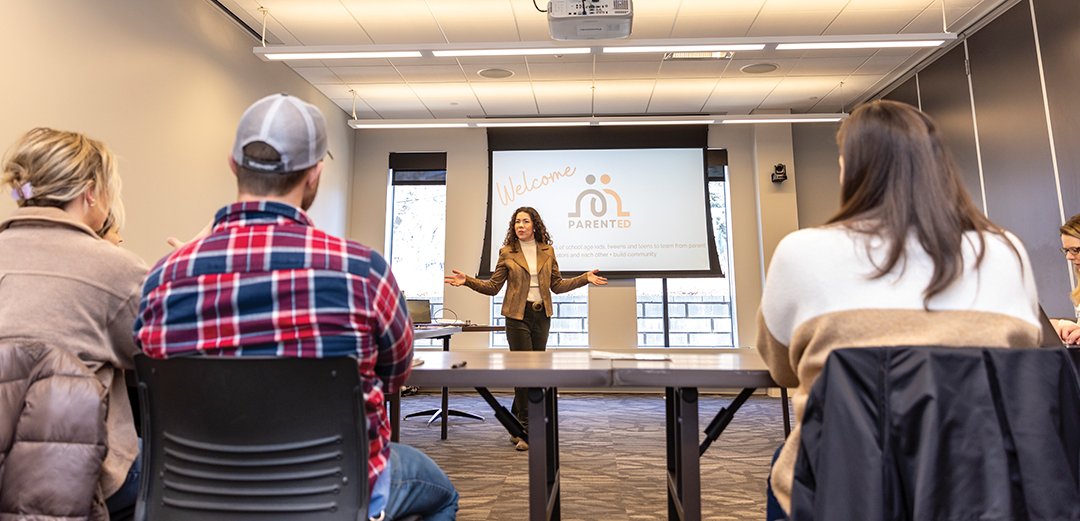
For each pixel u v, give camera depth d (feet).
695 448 4.30
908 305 2.75
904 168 2.89
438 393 19.42
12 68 8.57
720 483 9.10
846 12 13.82
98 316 3.60
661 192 20.38
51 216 3.75
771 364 3.54
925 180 2.85
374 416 3.02
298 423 2.69
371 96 19.12
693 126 20.39
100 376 3.62
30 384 3.12
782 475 3.13
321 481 2.72
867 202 2.97
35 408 3.06
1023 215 12.92
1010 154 13.29
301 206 3.29
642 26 14.52
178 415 2.80
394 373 3.26
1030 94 12.69
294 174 3.04
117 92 10.55
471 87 18.40
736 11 13.78
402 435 12.66
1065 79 11.82
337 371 2.64
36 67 8.94
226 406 2.69
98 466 3.13
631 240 20.25
